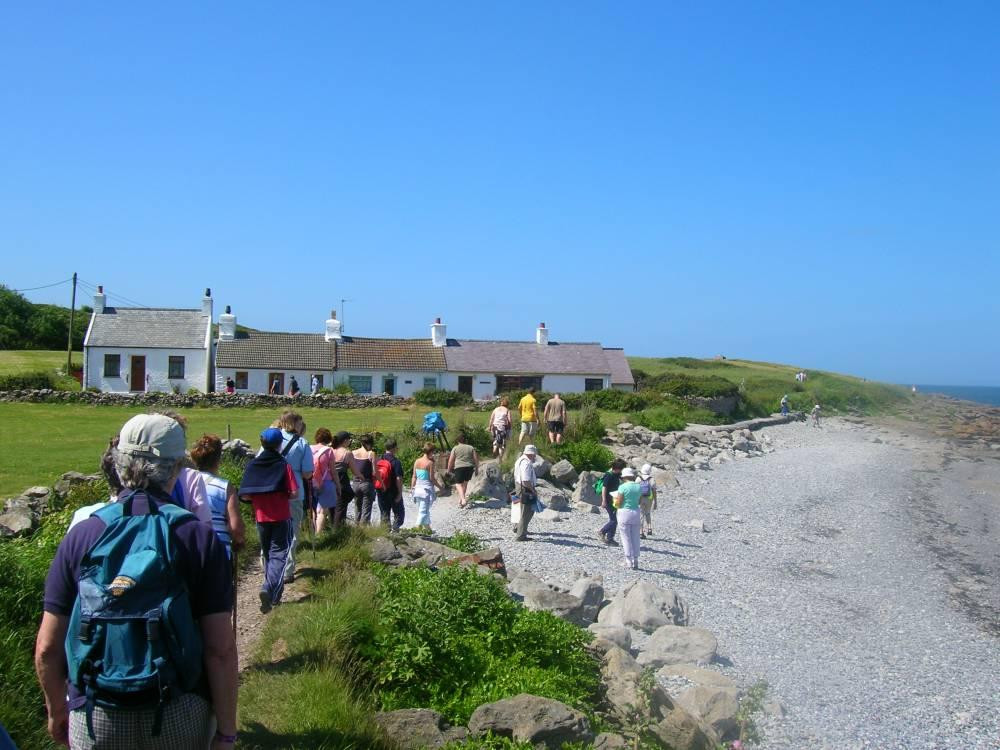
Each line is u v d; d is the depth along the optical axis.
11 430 32.97
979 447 53.06
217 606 4.03
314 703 7.22
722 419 52.34
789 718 10.87
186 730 3.90
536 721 7.56
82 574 3.85
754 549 21.09
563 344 66.44
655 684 9.58
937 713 11.59
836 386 78.44
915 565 20.88
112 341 56.69
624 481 18.19
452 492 23.91
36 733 6.35
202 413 43.22
